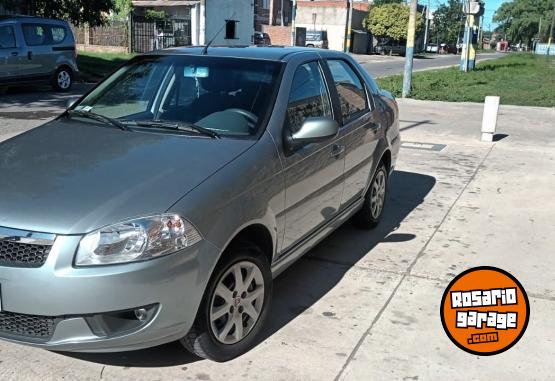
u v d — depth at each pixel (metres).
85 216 2.81
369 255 4.96
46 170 3.21
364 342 3.55
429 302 4.10
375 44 64.25
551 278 4.54
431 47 84.00
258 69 4.09
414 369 3.29
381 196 5.67
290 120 3.86
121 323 2.85
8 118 11.12
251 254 3.32
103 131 3.79
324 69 4.62
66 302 2.71
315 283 4.39
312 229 4.15
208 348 3.15
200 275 2.94
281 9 60.44
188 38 34.81
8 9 19.33
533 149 9.69
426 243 5.28
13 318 2.85
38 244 2.75
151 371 3.19
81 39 33.88
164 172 3.13
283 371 3.23
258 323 3.46
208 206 2.99
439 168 8.26
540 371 3.31
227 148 3.43
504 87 21.44
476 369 3.31
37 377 3.11
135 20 32.94
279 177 3.54
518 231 5.63
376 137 5.21
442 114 13.87
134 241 2.77
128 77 4.43
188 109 3.91
